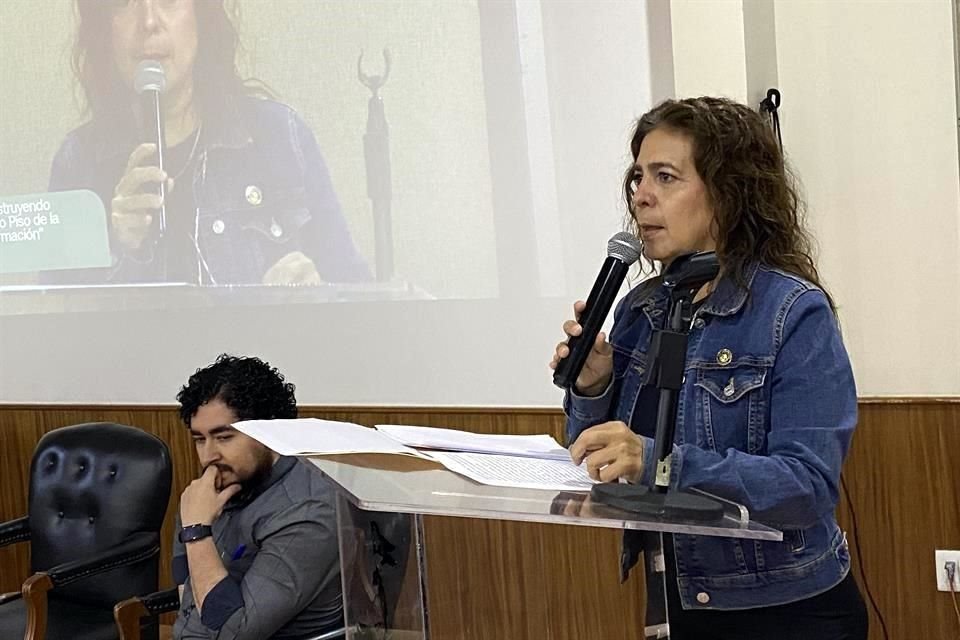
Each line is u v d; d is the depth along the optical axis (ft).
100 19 13.99
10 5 14.46
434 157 12.31
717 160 5.45
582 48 11.48
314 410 13.00
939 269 11.09
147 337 14.05
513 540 4.43
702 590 5.56
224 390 8.02
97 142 14.12
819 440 5.12
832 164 11.39
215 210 13.53
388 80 12.50
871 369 11.36
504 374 12.12
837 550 5.60
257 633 7.45
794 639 5.48
